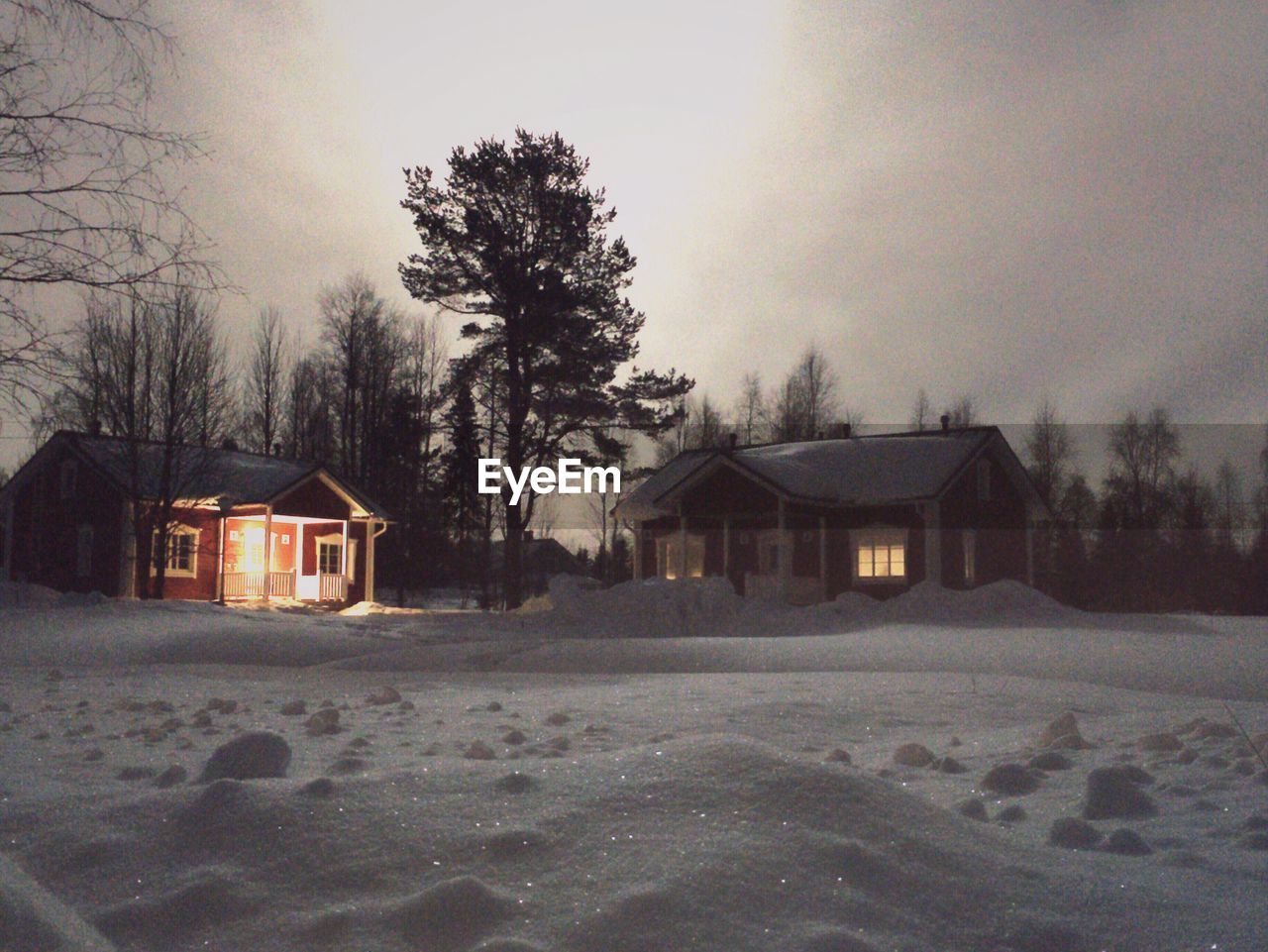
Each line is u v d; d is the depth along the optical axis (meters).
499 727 6.39
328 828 2.84
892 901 2.52
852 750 5.66
